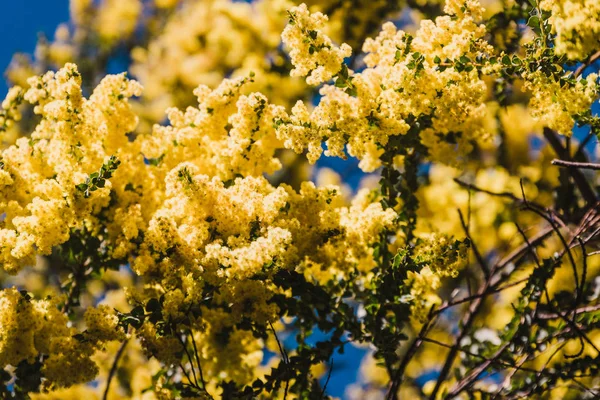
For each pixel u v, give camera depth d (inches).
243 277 44.4
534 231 59.9
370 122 46.0
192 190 45.0
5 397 46.9
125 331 46.6
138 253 47.2
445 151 49.7
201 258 45.1
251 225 45.8
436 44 46.1
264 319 46.3
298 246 47.1
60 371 45.9
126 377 58.6
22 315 45.4
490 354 51.1
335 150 46.1
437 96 45.9
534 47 45.1
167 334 45.4
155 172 48.8
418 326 56.6
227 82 48.1
